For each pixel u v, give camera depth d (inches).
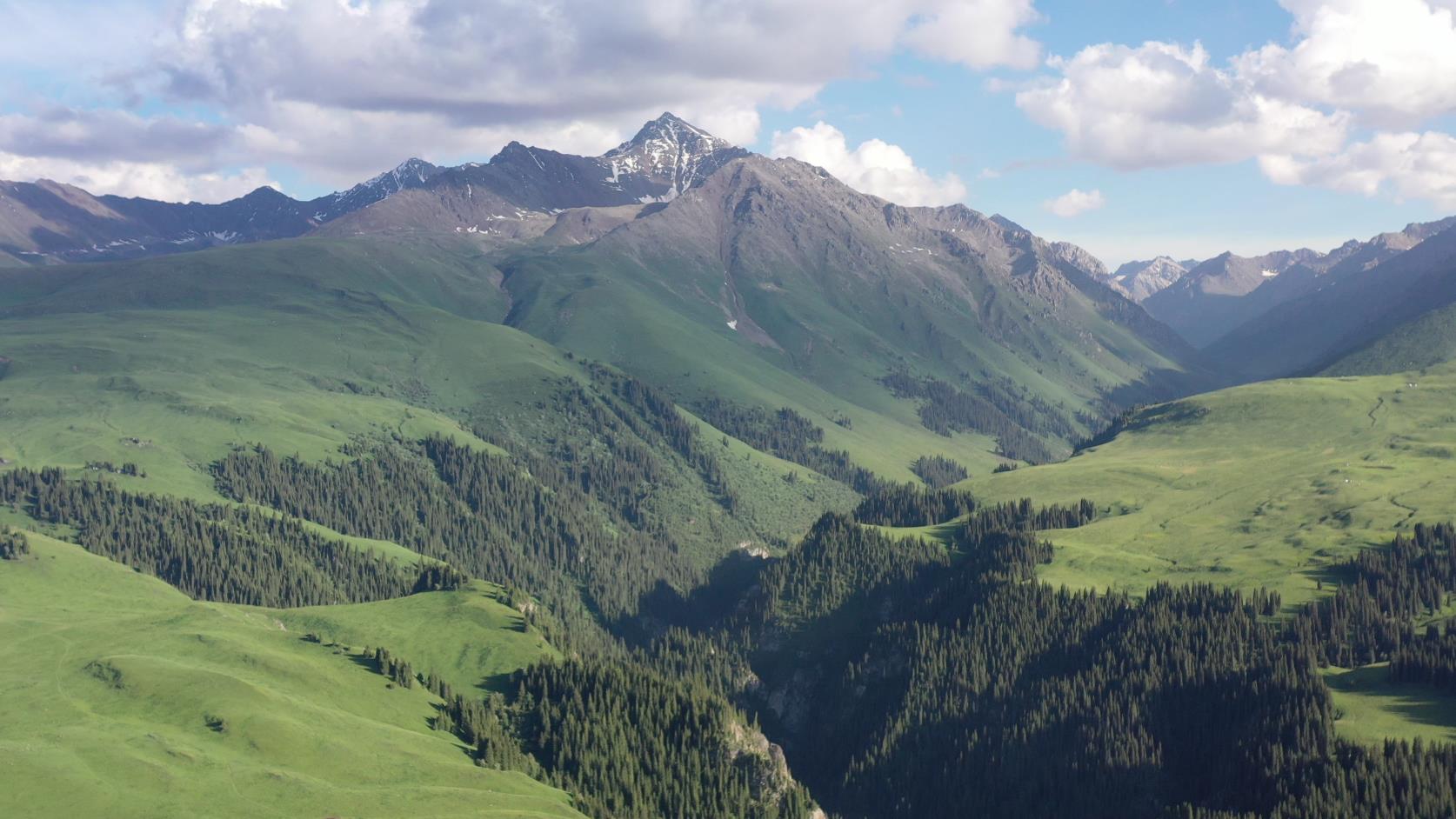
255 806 6289.4
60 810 5915.4
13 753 6328.7
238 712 7258.9
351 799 6599.4
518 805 7086.6
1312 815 7283.5
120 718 7130.9
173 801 6171.3
